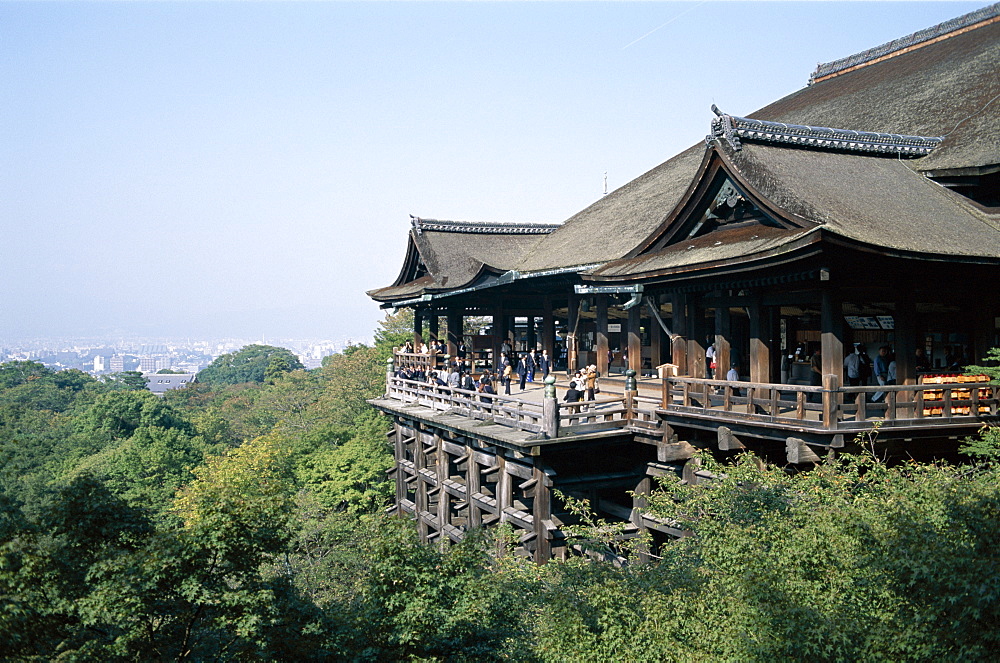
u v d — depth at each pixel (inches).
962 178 812.6
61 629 397.4
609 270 797.9
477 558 495.8
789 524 422.9
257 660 426.3
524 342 1544.0
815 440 581.3
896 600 346.3
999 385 612.1
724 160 707.4
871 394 685.3
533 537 773.3
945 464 567.8
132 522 447.8
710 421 679.1
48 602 389.7
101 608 380.5
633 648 390.9
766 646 343.9
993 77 1018.7
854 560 377.7
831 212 633.0
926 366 765.9
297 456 1852.9
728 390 667.4
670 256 746.8
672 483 597.6
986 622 309.6
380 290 1576.0
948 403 602.2
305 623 448.5
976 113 942.4
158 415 3324.3
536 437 776.3
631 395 803.4
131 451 2144.4
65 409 4810.5
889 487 441.1
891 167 848.9
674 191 1203.9
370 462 1674.5
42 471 2174.0
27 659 362.9
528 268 1204.5
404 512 1226.0
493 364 1370.6
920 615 324.2
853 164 816.3
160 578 396.8
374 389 2266.2
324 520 1289.4
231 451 1555.1
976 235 684.7
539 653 423.8
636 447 861.2
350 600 546.9
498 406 884.0
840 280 597.9
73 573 411.5
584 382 925.8
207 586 414.3
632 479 827.4
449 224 1545.3
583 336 1318.9
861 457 534.6
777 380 829.8
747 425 638.5
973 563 313.9
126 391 3432.6
